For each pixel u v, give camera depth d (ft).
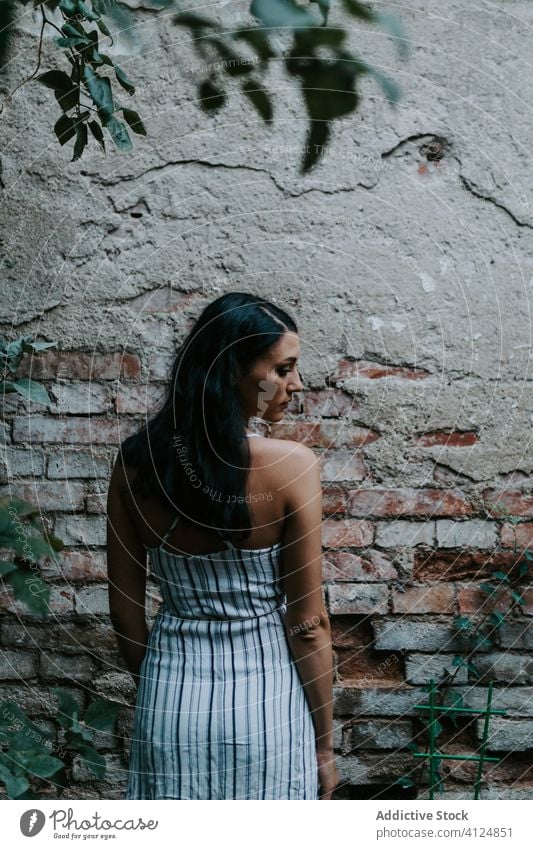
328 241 6.01
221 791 4.26
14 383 5.00
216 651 4.34
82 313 6.04
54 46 6.01
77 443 6.06
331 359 6.03
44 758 4.61
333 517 6.08
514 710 6.04
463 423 6.04
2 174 6.02
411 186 6.03
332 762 4.63
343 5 4.42
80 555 6.08
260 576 4.38
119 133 4.58
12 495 6.05
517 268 6.02
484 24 6.03
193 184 6.03
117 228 6.05
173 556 4.42
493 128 6.03
